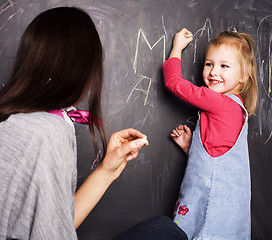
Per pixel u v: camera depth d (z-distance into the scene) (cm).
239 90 119
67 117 68
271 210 137
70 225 59
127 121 123
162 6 122
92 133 78
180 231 76
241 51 111
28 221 54
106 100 121
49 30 65
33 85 64
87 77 67
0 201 54
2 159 55
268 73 133
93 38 68
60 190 57
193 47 125
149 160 127
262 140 136
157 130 126
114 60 120
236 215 103
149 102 124
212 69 112
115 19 119
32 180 54
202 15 125
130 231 74
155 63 123
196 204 103
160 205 128
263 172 136
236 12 129
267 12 132
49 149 56
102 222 126
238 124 107
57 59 64
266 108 134
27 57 65
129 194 127
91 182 78
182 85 110
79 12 70
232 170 103
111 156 77
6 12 112
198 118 127
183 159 128
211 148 106
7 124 58
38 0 114
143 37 122
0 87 113
